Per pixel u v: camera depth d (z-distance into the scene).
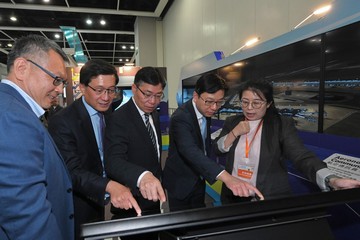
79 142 1.09
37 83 0.75
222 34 4.59
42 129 0.71
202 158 0.99
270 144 1.07
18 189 0.56
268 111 1.13
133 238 0.47
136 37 9.19
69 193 0.88
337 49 1.51
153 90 1.03
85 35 10.06
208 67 3.61
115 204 0.71
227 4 4.35
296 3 2.73
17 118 0.61
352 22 1.39
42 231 0.59
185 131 1.11
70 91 4.45
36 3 6.91
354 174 1.14
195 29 5.96
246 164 1.09
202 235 0.48
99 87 1.09
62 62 0.80
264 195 0.71
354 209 0.95
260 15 3.41
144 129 1.11
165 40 8.78
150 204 0.67
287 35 1.95
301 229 0.52
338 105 1.53
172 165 1.23
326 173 0.83
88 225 0.44
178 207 0.52
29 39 0.74
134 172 0.84
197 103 1.16
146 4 7.74
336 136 1.52
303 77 1.81
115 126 1.06
